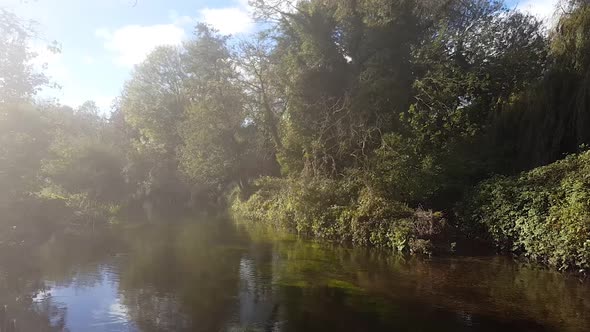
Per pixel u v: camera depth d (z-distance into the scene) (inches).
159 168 1620.3
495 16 866.1
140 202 1396.4
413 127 640.4
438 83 696.4
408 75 737.6
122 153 1601.9
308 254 517.7
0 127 496.1
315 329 280.8
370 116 714.8
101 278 406.3
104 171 1278.3
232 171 1167.0
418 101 709.3
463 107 742.5
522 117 593.9
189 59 1427.2
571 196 408.8
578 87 514.3
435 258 478.3
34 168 538.0
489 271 415.8
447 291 356.2
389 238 533.3
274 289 369.4
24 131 518.6
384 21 735.1
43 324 292.2
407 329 277.7
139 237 650.8
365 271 428.5
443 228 522.6
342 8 768.9
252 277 409.4
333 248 556.4
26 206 577.0
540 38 821.9
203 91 1211.2
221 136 1143.6
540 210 440.8
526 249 450.3
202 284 386.3
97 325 290.7
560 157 526.3
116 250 542.0
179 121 1537.9
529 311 305.0
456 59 786.2
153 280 399.5
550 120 535.5
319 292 359.9
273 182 971.9
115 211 943.7
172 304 332.5
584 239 372.5
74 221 733.3
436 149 627.2
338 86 804.6
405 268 438.6
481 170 620.4
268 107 1037.8
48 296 351.9
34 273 422.9
